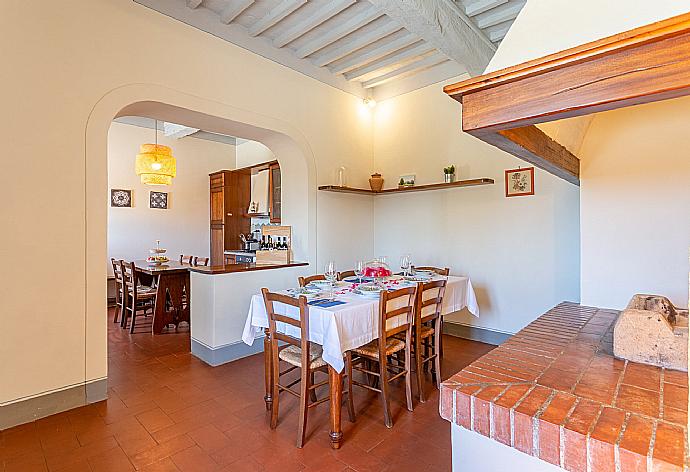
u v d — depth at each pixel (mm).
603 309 2223
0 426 2236
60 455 1976
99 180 2627
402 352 3061
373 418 2379
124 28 2760
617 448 788
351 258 4688
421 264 4547
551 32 1036
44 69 2389
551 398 1021
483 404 1010
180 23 3080
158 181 4797
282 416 2400
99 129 2625
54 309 2438
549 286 3561
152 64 2908
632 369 1242
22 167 2311
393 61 4195
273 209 6168
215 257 6840
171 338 4188
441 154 4340
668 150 2076
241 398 2662
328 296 2533
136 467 1883
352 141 4715
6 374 2264
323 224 4355
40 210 2381
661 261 2100
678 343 1231
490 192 3949
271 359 2459
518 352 1432
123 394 2719
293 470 1864
